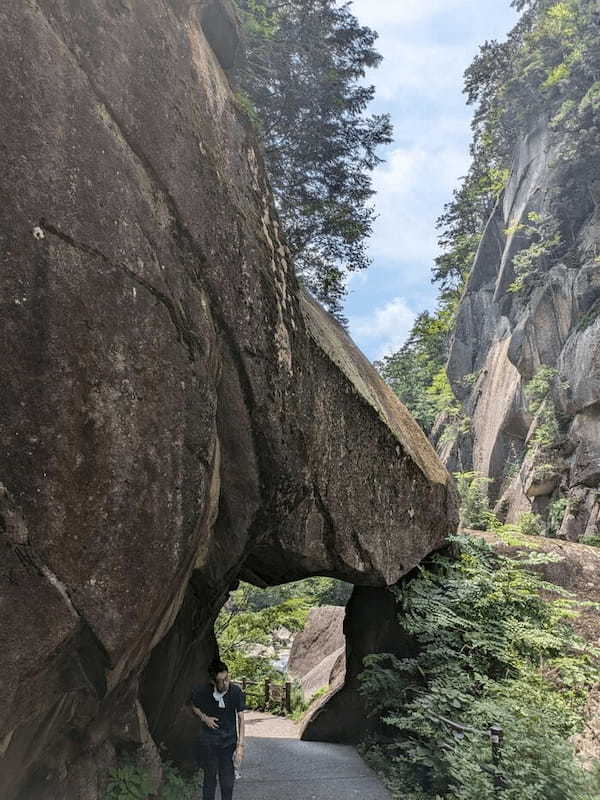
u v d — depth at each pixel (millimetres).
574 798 4488
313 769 6656
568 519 21141
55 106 2834
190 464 3393
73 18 3143
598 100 24203
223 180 4238
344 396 6133
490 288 35344
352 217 13602
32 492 2516
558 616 7719
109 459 2848
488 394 30922
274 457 4754
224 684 4621
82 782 3742
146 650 3635
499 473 27750
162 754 5520
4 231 2523
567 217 27094
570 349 23312
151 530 3057
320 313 8125
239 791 5676
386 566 6738
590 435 21734
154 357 3176
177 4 4160
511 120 35219
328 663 15609
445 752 5449
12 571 2430
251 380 4426
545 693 6570
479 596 7586
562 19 30750
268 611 13266
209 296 3945
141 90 3486
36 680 2572
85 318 2799
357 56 13758
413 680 7270
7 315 2496
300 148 13406
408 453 7254
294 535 5707
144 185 3377
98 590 2752
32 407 2551
